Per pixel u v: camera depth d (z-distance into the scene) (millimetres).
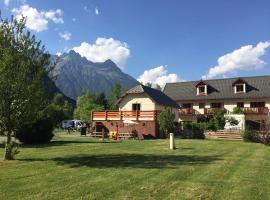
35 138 28625
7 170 14188
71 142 30500
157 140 34375
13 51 17250
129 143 29141
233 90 62031
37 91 17531
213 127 44781
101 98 111625
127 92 48656
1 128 17594
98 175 13086
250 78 63062
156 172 13766
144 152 21578
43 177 12664
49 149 23438
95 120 44656
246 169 14781
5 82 16688
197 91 64500
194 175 13172
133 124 41594
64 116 71250
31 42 17719
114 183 11633
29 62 17328
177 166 15414
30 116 17641
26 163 16203
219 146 26672
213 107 62656
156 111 41094
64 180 12117
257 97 59062
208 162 16891
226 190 10766
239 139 37156
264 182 12016
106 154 20312
